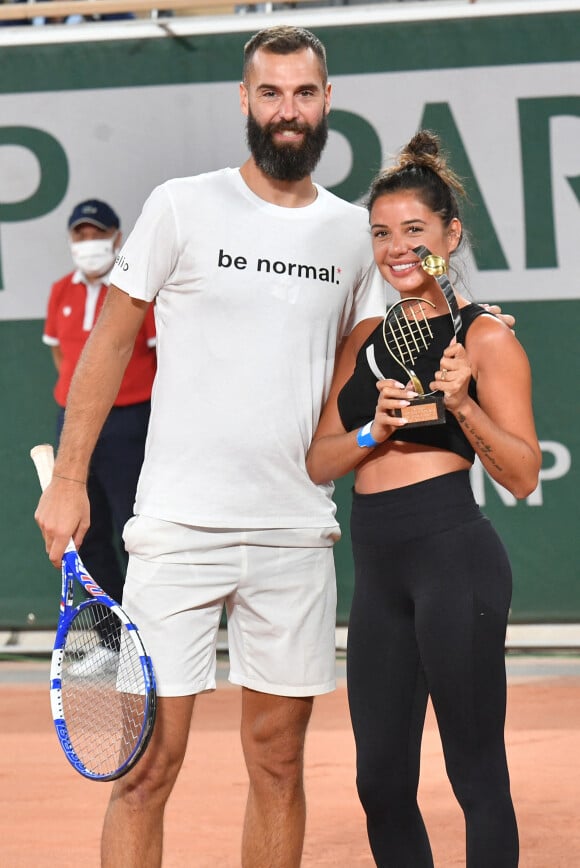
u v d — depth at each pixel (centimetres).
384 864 761
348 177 1745
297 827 838
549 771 1257
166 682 790
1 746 1395
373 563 755
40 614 1791
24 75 1780
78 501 792
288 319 791
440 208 755
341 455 768
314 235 802
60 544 792
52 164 1778
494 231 1731
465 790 720
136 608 804
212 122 1753
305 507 816
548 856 1009
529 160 1725
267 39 782
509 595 737
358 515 768
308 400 805
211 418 791
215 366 790
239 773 1271
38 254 1777
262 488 802
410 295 772
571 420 1725
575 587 1731
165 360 808
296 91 771
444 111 1733
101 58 1767
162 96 1761
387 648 750
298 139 777
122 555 1738
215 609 816
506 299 1736
